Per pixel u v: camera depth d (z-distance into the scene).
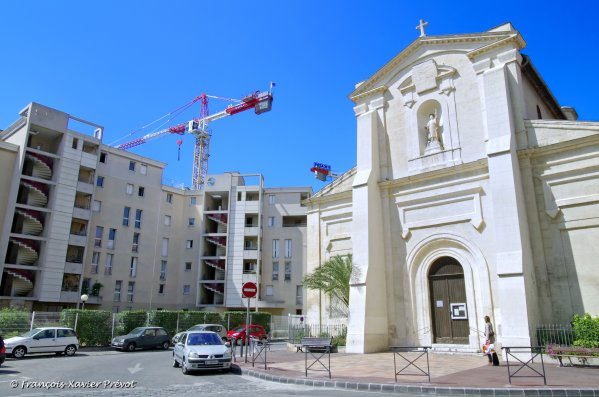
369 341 19.83
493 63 20.09
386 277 21.58
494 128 18.91
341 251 24.69
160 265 49.81
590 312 15.96
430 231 20.61
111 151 46.84
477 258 18.81
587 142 16.98
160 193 51.12
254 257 50.84
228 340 30.59
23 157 38.12
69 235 40.25
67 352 23.12
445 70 21.75
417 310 20.39
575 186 17.14
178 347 16.70
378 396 10.13
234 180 53.88
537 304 16.80
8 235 36.28
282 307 49.94
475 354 17.86
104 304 43.59
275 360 17.52
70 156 41.38
